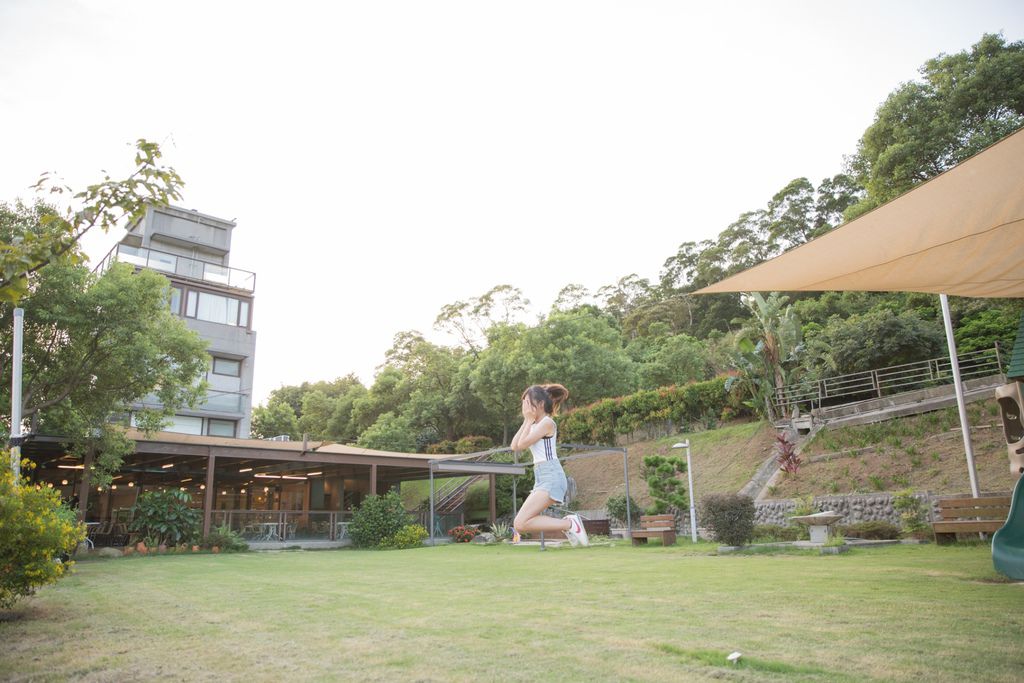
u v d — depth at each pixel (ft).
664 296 169.07
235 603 19.84
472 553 47.37
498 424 115.75
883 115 71.36
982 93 65.21
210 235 96.48
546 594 20.61
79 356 44.57
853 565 26.48
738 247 144.36
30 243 11.89
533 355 97.76
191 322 82.94
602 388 99.04
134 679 10.43
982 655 10.32
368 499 61.31
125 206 12.16
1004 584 19.16
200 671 10.88
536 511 9.66
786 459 53.62
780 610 15.58
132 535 52.03
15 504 17.48
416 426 117.39
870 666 9.76
